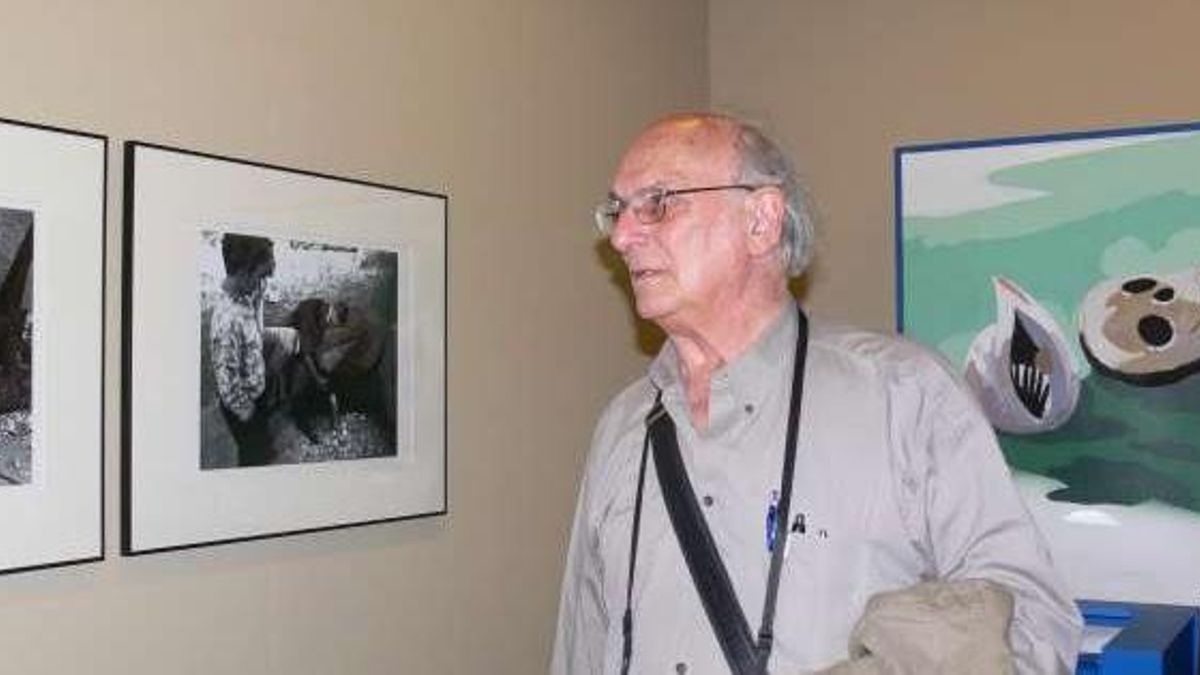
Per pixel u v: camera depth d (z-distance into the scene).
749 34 3.62
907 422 1.49
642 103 3.30
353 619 2.42
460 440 2.67
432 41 2.62
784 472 1.52
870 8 3.45
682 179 1.58
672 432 1.62
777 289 1.61
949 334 3.28
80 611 1.94
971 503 1.45
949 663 1.24
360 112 2.44
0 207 1.82
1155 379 3.03
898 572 1.48
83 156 1.93
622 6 3.23
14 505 1.83
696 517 1.55
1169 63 3.06
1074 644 1.39
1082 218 3.13
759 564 1.49
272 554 2.26
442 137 2.63
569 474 2.99
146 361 2.01
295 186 2.28
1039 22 3.22
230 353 2.15
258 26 2.24
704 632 1.50
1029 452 3.16
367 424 2.42
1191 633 2.41
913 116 3.38
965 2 3.32
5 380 1.82
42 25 1.89
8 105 1.84
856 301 3.44
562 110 3.00
